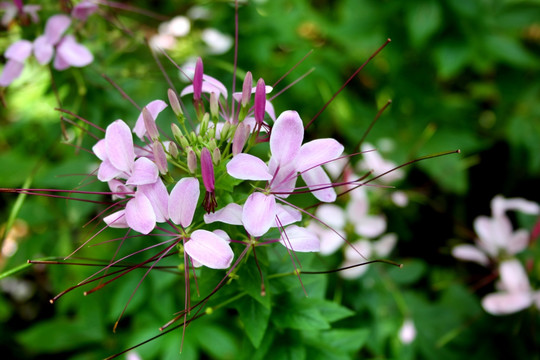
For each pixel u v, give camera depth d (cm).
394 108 93
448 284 75
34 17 60
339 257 65
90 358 76
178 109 51
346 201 68
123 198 50
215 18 79
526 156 98
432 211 97
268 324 54
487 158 104
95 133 62
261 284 51
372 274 68
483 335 68
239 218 49
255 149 68
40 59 57
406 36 89
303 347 54
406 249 98
